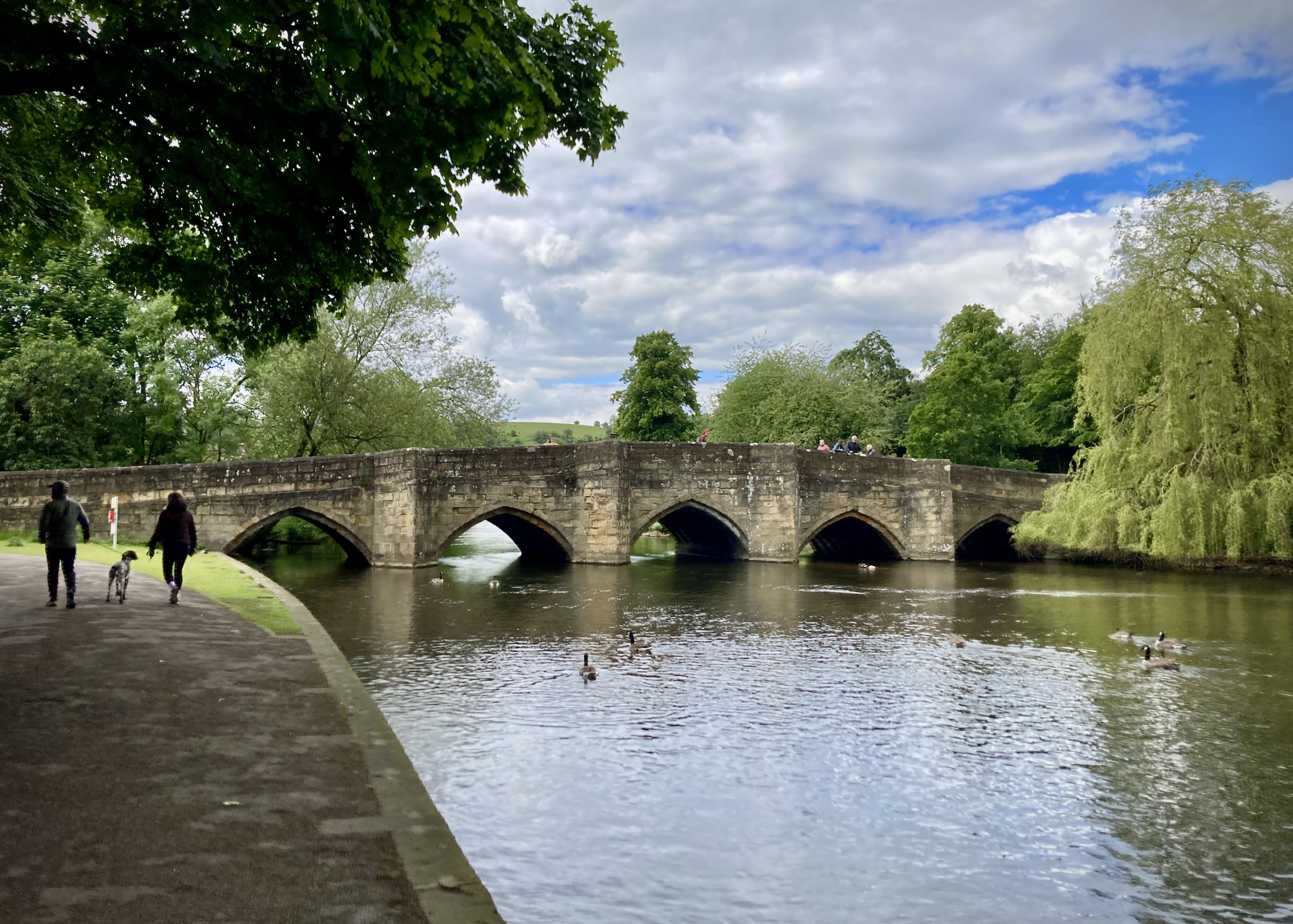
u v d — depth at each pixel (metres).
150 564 23.47
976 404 59.69
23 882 4.73
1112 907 7.75
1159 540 31.92
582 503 37.56
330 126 10.61
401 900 4.69
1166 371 32.78
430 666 16.25
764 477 39.34
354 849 5.36
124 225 14.04
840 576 33.72
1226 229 32.31
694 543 48.94
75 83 9.94
